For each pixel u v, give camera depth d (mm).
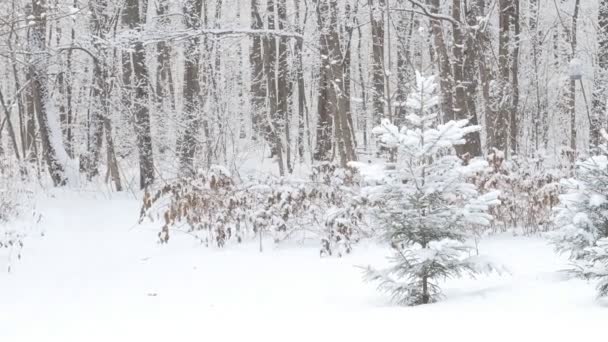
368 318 4672
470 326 4051
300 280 6980
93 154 17859
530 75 21859
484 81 13266
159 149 18047
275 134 19906
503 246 8344
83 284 7246
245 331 4668
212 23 18312
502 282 5840
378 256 8078
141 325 5164
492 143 13016
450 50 16875
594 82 17719
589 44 21703
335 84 14852
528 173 10195
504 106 14727
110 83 16516
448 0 17859
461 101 12602
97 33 16234
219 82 18734
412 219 5305
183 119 16953
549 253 7547
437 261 5195
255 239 9703
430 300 5375
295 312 5316
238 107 21938
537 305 4523
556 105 23016
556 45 23281
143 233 10758
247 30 15016
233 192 10102
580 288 5047
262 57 24406
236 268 7875
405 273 5355
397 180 5398
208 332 4738
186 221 11062
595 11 22328
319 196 9859
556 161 12055
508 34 15727
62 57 17172
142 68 17031
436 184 5270
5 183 10906
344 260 7996
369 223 9266
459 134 5238
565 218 5656
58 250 9328
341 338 4141
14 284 7270
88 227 11250
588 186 5504
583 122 23672
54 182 15703
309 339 4215
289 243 9352
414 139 5258
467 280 6191
